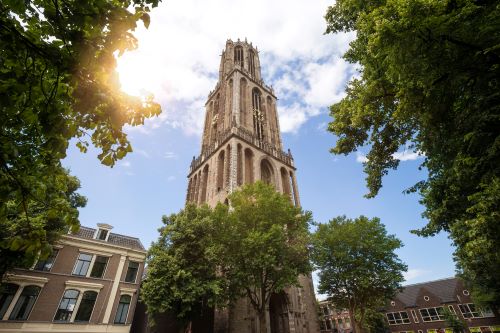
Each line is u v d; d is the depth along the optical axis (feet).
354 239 97.86
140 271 96.17
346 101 46.62
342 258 96.32
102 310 82.94
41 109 13.99
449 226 46.09
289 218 78.18
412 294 205.46
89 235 95.14
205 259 75.46
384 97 39.09
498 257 28.60
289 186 148.46
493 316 162.40
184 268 71.97
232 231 74.08
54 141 15.19
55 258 83.05
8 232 49.73
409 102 30.27
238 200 80.69
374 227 100.78
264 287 71.61
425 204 50.55
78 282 82.53
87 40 12.59
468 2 22.41
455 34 24.06
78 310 79.97
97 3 12.26
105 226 97.40
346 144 49.03
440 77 27.07
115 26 12.54
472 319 168.25
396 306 199.52
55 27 12.69
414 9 23.34
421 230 53.16
